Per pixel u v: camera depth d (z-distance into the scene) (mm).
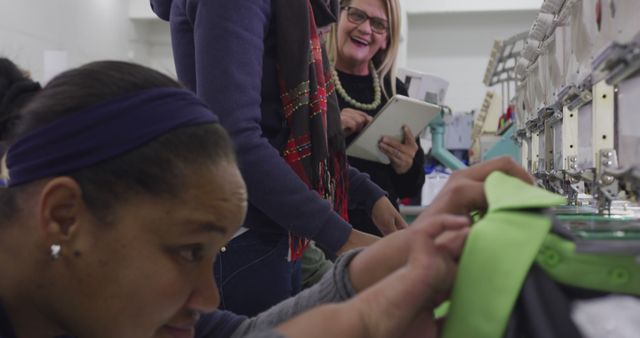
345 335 597
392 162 1968
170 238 612
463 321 555
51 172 598
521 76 2424
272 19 1255
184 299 656
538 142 2006
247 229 1235
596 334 528
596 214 1010
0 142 664
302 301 840
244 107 1107
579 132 1432
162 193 593
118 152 589
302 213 1138
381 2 2057
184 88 660
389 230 1614
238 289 1245
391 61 2166
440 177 3520
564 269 551
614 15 1045
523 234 561
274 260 1268
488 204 638
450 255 598
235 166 656
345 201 1486
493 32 6926
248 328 890
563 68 1553
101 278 625
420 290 592
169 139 599
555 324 526
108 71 633
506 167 732
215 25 1105
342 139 1456
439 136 3273
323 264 1697
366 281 771
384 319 597
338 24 2059
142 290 627
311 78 1304
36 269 637
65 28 4957
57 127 596
